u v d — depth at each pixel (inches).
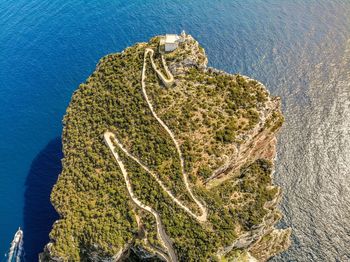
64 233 3326.8
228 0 5895.7
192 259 3090.6
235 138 3521.2
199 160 3462.1
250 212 3368.6
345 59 5039.4
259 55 5128.0
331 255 3641.7
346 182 4047.7
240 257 3447.3
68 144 3897.6
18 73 5393.7
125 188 3462.1
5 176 4441.4
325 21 5497.1
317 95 4714.6
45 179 4407.0
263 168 3683.6
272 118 3762.3
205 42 5295.3
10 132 4832.7
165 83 3858.3
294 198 3996.1
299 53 5128.0
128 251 3388.3
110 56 4286.4
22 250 3858.3
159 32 5516.7
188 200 3331.7
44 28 5885.8
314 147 4296.3
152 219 3275.1
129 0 6063.0
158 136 3622.0
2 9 6259.8
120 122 3801.7
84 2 6181.1
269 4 5787.4
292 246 3730.3
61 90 5187.0
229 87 3809.1
